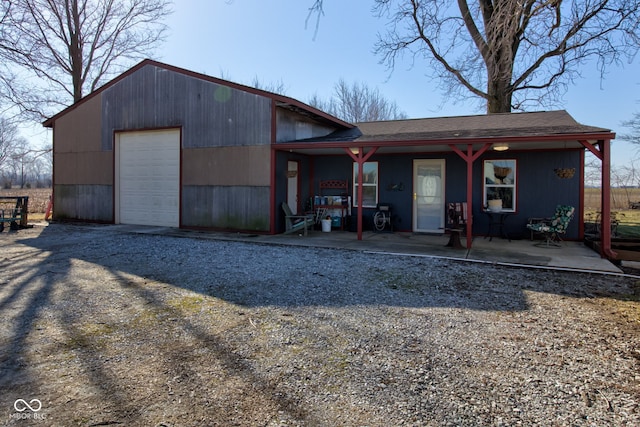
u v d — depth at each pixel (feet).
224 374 9.42
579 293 16.48
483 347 11.05
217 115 34.01
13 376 9.24
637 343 11.29
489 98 51.01
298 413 7.84
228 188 33.78
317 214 37.04
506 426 7.45
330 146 29.78
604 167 23.25
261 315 13.56
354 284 17.61
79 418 7.59
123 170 39.11
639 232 32.91
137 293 16.11
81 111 40.86
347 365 9.91
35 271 19.83
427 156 35.29
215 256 23.72
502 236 32.96
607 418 7.72
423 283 17.88
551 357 10.43
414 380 9.18
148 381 9.05
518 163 32.73
